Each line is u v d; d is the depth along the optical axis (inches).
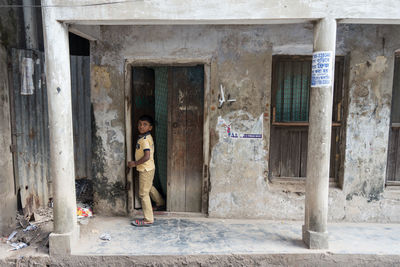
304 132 161.3
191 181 164.9
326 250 126.6
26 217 155.1
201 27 150.9
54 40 117.4
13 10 150.7
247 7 116.1
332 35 117.0
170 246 130.4
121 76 155.8
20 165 152.5
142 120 146.6
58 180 122.9
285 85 158.7
